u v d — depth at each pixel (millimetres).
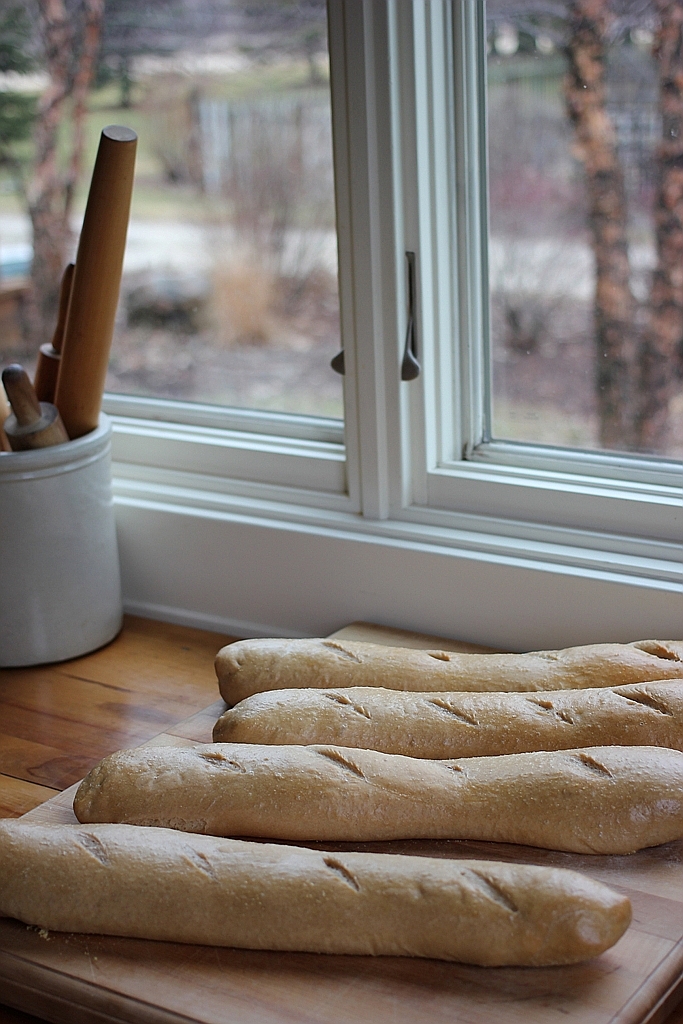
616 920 652
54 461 1083
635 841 755
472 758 823
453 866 699
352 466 1135
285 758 811
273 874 708
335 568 1137
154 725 1030
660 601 980
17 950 716
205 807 789
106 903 712
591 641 1024
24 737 1016
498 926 659
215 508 1212
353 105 1003
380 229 1032
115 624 1207
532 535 1065
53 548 1113
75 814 813
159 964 698
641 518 1021
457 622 1087
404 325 1062
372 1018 642
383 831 781
